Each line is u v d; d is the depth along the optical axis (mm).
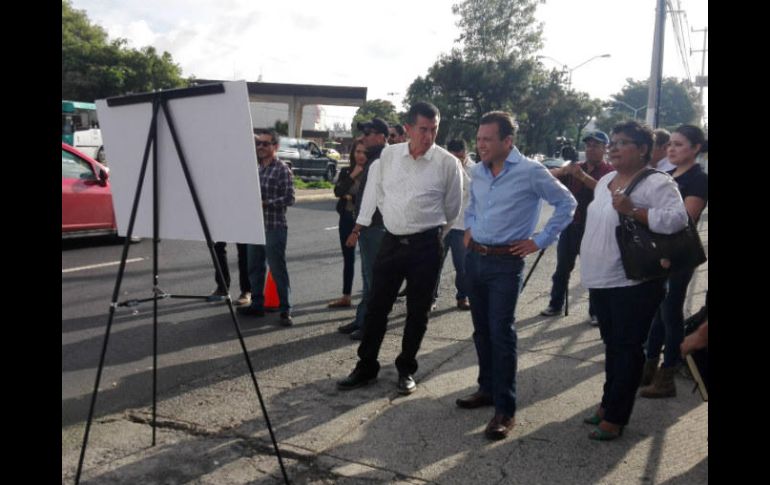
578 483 3100
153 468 3227
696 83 31281
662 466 3273
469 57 46094
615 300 3479
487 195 3672
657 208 3348
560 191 3549
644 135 3432
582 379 4531
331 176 28141
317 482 3111
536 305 6789
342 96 40719
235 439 3549
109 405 4031
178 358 4988
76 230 9258
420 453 3393
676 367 4168
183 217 2957
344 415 3871
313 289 7668
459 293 6586
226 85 2680
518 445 3494
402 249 4191
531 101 45438
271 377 4570
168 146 2934
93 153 26234
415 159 4207
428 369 4719
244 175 2734
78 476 2785
